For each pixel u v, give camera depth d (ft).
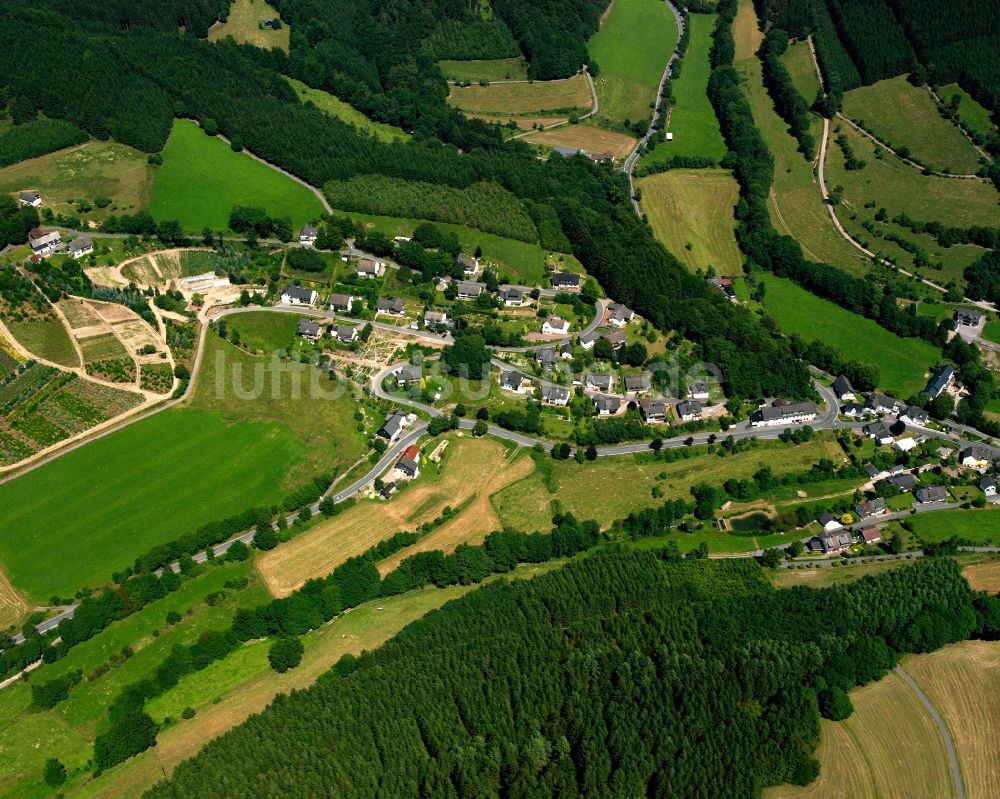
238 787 612.70
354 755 630.74
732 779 629.92
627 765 627.87
